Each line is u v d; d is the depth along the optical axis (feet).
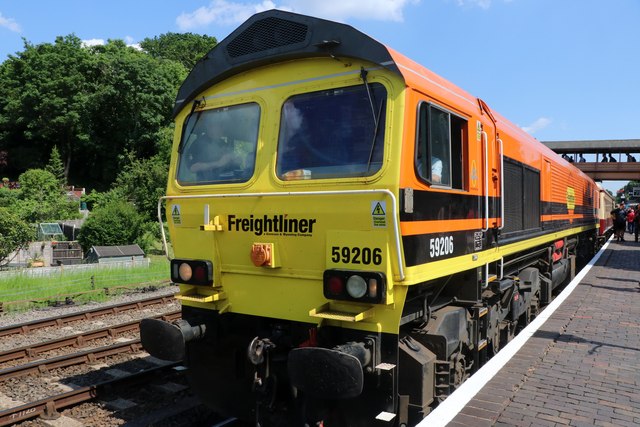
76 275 46.47
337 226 12.49
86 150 192.75
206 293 15.15
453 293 17.10
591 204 60.44
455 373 16.08
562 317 25.66
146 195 92.43
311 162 13.34
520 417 13.64
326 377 11.40
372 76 12.57
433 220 13.32
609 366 17.97
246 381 14.89
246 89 14.90
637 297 31.53
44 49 189.88
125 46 205.98
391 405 12.25
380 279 11.62
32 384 20.18
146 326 14.80
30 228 66.33
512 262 22.84
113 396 19.24
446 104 14.44
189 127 16.14
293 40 13.60
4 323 30.81
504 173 20.98
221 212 14.60
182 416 17.53
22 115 184.03
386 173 11.93
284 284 13.53
